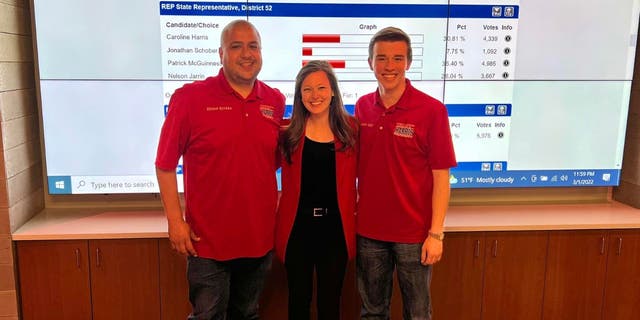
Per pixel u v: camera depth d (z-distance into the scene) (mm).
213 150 1943
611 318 2623
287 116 2598
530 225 2467
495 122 2695
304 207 2012
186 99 1937
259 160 2002
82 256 2320
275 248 2127
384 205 2045
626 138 2844
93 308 2371
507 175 2758
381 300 2184
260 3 2496
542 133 2730
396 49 1922
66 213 2582
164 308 2408
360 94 2611
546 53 2650
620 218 2590
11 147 2275
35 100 2549
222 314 2125
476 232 2467
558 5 2613
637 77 2752
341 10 2533
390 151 2004
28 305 2332
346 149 2002
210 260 2033
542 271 2537
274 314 2500
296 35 2537
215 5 2479
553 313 2586
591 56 2674
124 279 2363
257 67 1947
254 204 2018
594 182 2812
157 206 2703
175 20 2473
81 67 2459
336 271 2064
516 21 2607
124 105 2520
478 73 2639
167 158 1931
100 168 2562
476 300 2535
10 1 2283
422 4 2557
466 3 2572
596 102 2725
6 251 2266
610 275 2580
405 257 2059
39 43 2414
